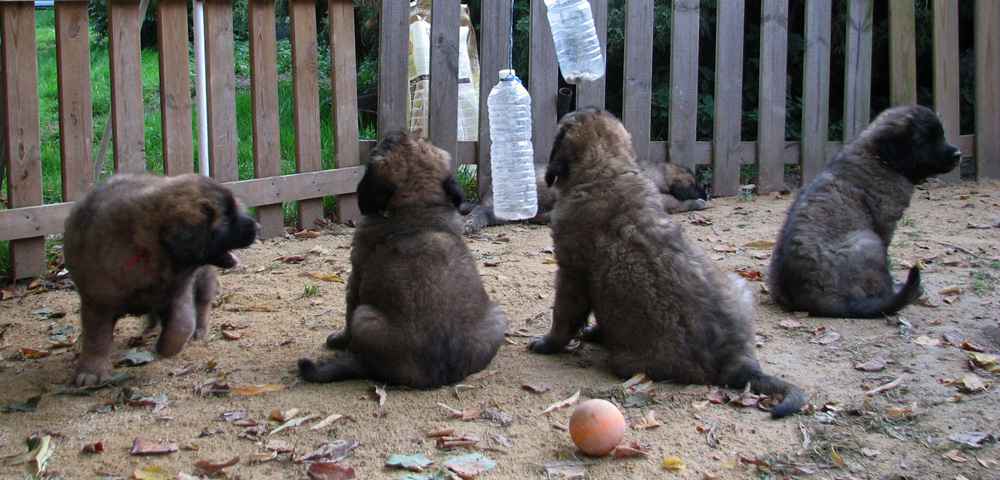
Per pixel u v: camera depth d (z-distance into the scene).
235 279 2.46
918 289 2.12
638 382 1.83
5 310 2.26
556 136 2.01
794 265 2.24
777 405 1.73
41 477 1.55
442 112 3.05
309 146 2.88
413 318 1.80
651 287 1.83
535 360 1.98
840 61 4.35
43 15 6.98
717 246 2.78
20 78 2.38
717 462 1.60
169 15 2.58
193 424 1.70
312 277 2.47
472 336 1.85
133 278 1.76
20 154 2.40
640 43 3.28
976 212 3.14
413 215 1.87
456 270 1.84
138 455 1.61
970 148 3.62
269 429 1.68
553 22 2.48
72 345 2.05
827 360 1.97
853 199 2.27
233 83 2.72
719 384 1.82
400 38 2.96
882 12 4.36
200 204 1.74
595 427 1.59
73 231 1.78
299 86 2.83
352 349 1.90
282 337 2.09
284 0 5.01
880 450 1.63
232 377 1.88
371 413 1.73
